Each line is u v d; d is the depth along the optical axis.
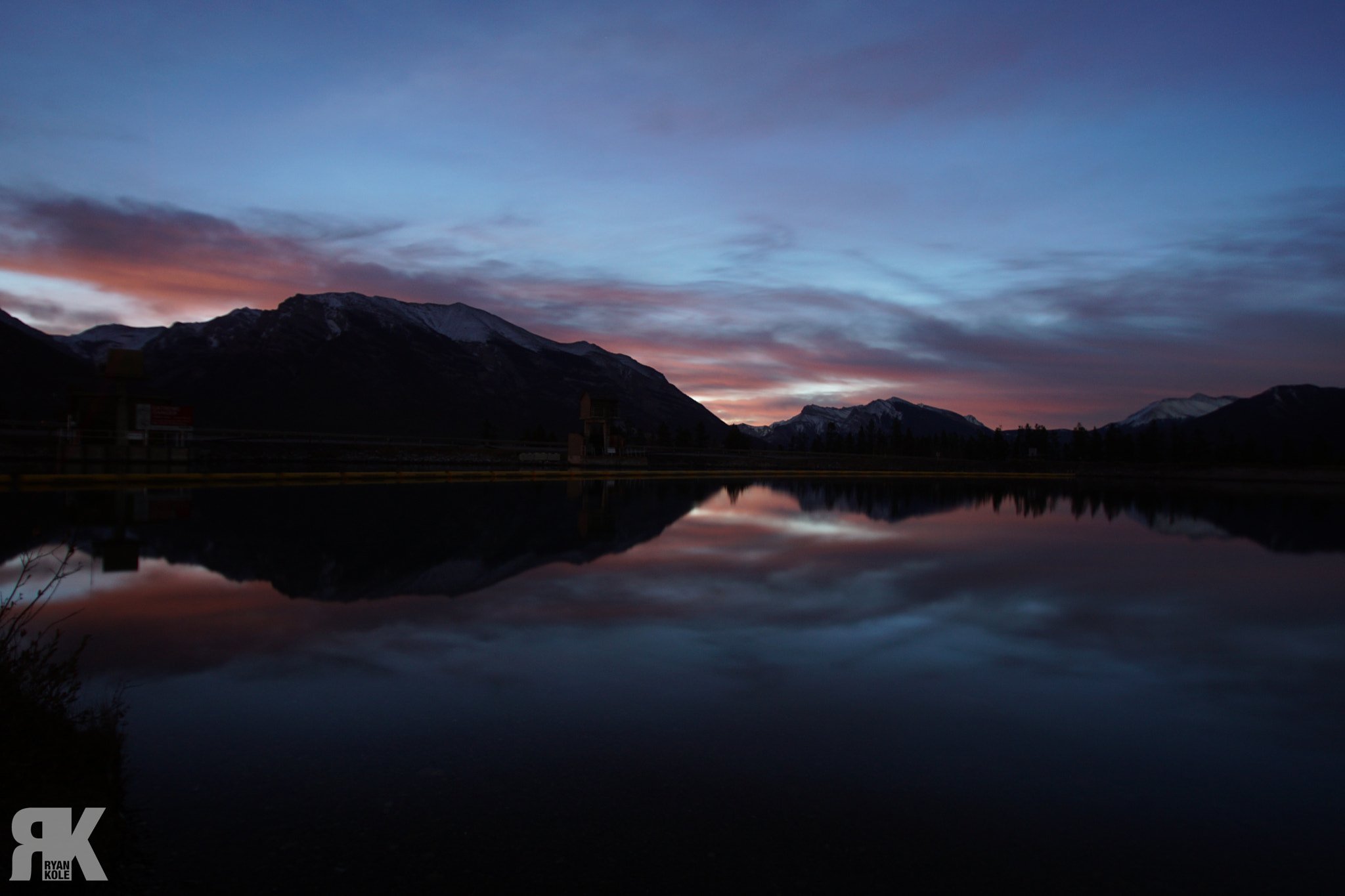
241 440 56.75
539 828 3.84
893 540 17.64
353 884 3.28
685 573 12.07
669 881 3.37
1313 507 35.50
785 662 7.15
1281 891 3.43
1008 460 105.69
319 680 6.21
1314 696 6.45
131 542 13.60
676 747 4.97
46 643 7.09
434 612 8.85
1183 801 4.35
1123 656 7.69
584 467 58.75
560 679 6.41
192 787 4.20
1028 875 3.51
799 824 3.96
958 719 5.68
